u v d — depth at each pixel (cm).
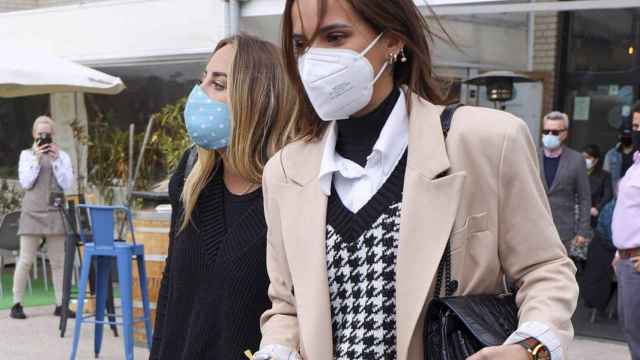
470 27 797
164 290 281
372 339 172
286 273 195
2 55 867
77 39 919
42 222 795
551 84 901
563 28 899
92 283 745
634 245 463
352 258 177
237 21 765
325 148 185
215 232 259
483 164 171
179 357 265
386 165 179
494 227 171
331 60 177
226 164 262
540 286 168
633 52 891
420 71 185
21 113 1126
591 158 847
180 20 821
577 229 719
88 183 1065
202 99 262
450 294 171
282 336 190
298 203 186
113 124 1043
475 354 157
